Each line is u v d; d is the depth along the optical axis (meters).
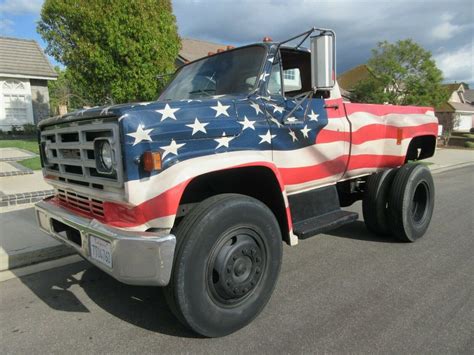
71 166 3.13
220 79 3.63
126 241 2.44
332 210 4.09
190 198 3.21
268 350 2.69
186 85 3.92
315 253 4.62
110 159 2.57
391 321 3.05
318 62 3.09
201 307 2.68
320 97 3.92
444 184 10.10
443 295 3.49
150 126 2.53
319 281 3.82
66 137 3.12
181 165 2.63
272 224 3.01
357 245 4.89
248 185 3.42
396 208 4.72
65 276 4.08
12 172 8.87
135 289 3.74
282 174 3.43
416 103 23.30
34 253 4.50
